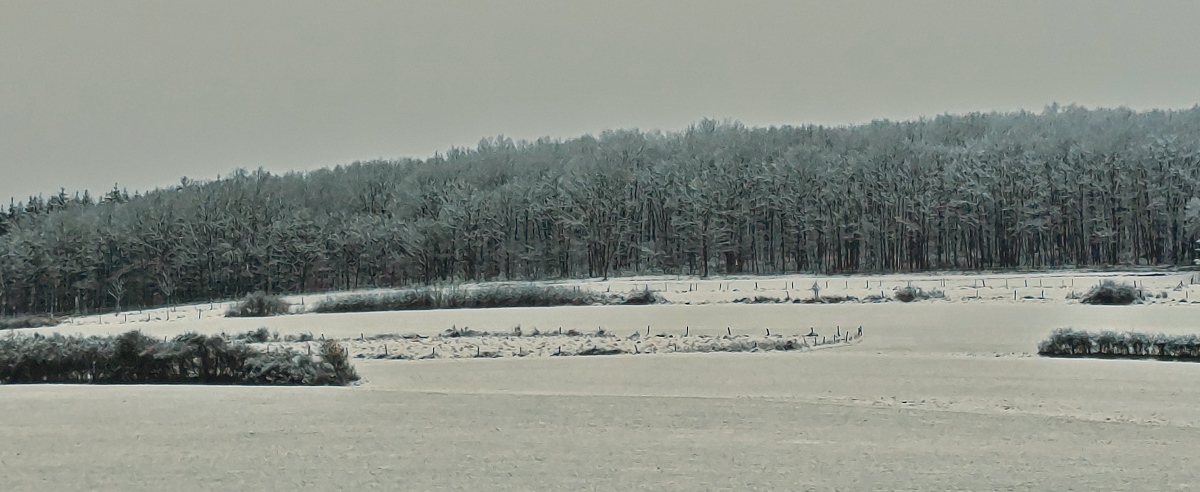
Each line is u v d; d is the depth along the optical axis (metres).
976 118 175.75
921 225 116.81
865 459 20.70
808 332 49.12
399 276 123.38
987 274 97.19
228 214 135.25
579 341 46.62
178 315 81.06
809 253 122.00
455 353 43.69
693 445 22.20
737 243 118.88
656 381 33.88
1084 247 114.62
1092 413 26.28
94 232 127.25
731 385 32.59
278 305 72.50
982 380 32.62
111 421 26.17
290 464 20.72
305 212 129.38
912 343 44.22
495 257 123.81
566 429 24.22
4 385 35.28
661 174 132.12
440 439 23.12
